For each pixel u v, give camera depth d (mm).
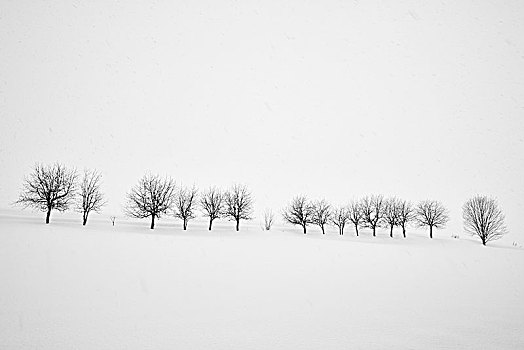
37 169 39938
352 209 56625
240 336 8078
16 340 7453
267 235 41438
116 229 37250
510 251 35594
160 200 43938
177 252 23062
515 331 8906
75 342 7391
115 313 9703
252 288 13781
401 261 24953
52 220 41969
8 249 19453
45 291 11773
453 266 23453
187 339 7770
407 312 10750
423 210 55250
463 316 10375
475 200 48938
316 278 16641
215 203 47875
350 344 7688
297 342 7758
